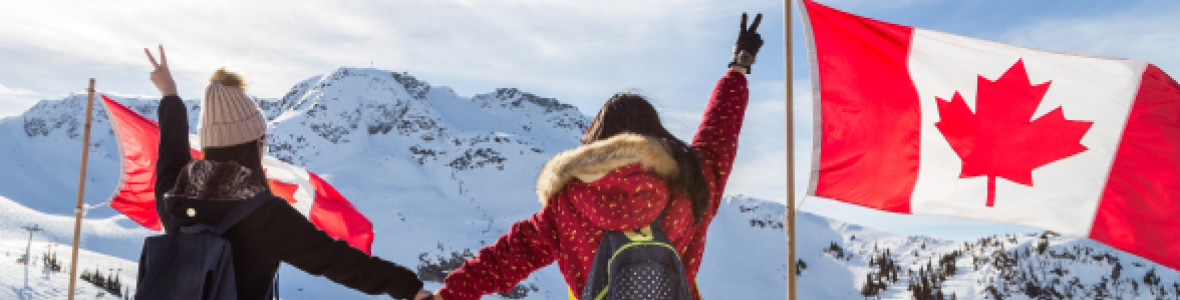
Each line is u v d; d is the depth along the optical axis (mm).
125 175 8266
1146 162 5172
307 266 2645
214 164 2551
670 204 2391
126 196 8281
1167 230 5133
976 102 5316
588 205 2348
